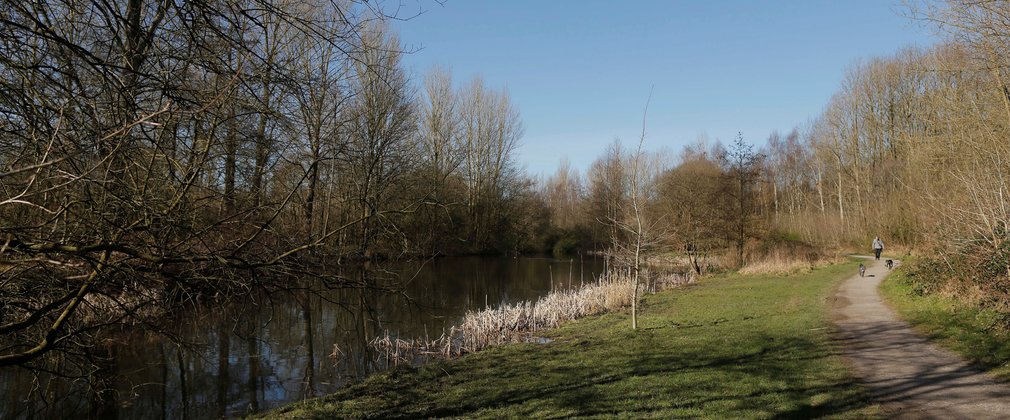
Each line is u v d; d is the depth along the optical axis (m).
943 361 8.70
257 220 5.25
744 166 33.72
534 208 53.75
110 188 4.16
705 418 6.76
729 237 33.16
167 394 10.00
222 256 4.52
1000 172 13.26
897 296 16.28
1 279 4.21
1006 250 11.51
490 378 10.40
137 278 4.23
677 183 32.97
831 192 50.19
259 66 4.55
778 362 9.43
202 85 4.66
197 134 5.11
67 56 3.89
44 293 4.54
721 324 13.88
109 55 4.10
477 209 46.22
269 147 5.15
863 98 44.38
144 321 4.92
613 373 9.73
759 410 6.93
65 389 9.71
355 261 5.99
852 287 20.27
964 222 14.34
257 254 4.93
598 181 52.22
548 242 54.94
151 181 4.89
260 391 10.32
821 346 10.42
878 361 9.02
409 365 11.86
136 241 4.32
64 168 4.07
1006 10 11.80
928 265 15.70
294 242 5.12
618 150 47.41
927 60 19.73
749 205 34.28
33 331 5.05
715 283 25.70
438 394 9.61
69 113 3.80
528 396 8.87
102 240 3.98
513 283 28.72
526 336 14.89
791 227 47.62
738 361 9.73
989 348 8.85
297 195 5.62
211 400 9.81
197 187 4.97
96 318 5.15
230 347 12.95
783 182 59.16
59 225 4.33
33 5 3.90
